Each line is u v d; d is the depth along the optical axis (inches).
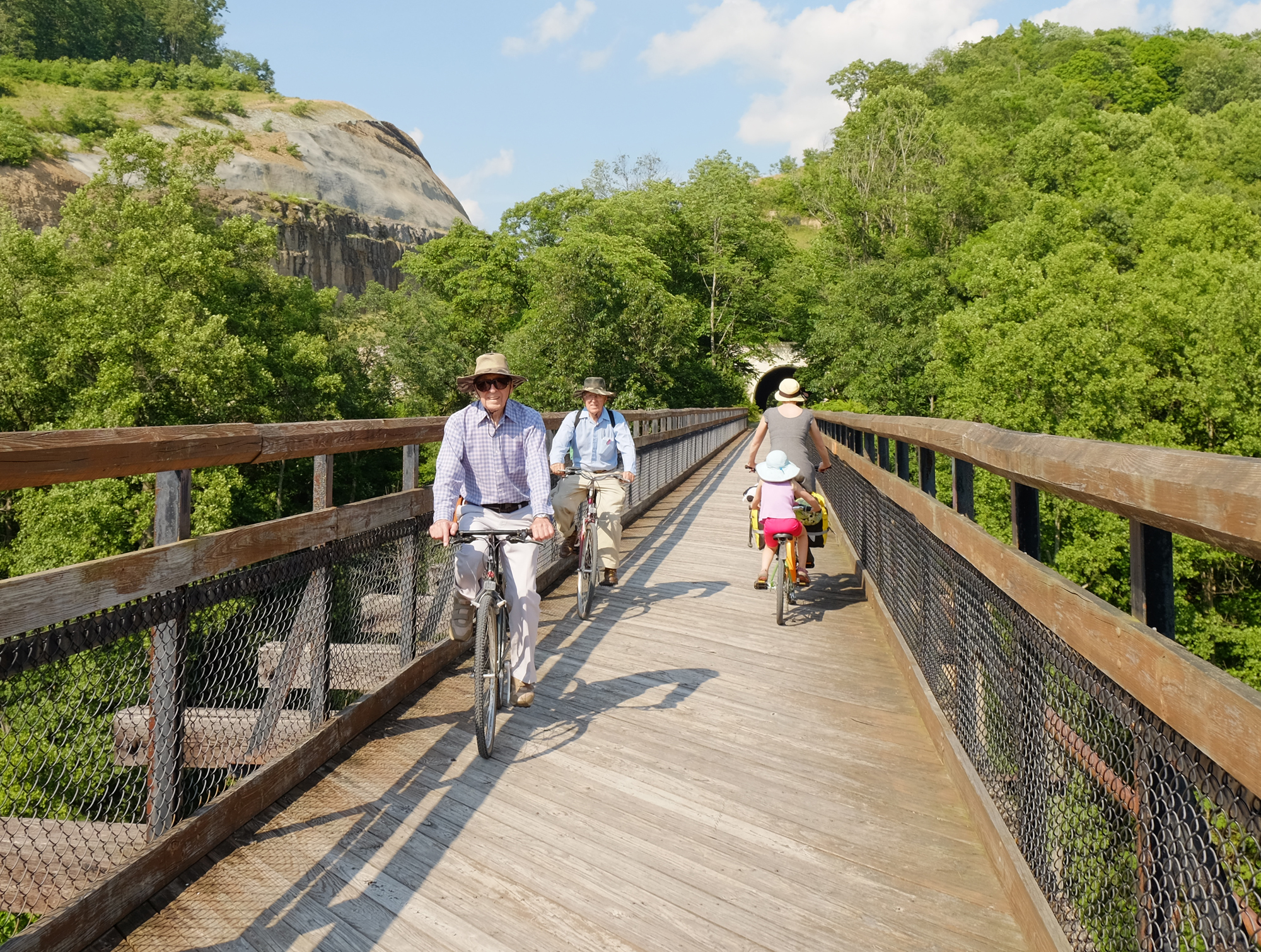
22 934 84.3
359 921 98.7
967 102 3405.5
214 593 113.6
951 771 137.3
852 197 2556.6
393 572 171.2
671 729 159.2
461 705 169.6
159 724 104.5
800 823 123.7
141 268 1211.2
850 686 183.8
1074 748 84.6
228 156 1441.9
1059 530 1242.0
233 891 104.0
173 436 101.7
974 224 2393.0
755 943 95.9
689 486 603.8
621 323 1472.7
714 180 2337.6
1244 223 1718.8
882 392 1939.0
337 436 145.6
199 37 5625.0
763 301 2303.2
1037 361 1409.9
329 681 146.8
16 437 77.0
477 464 150.3
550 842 117.4
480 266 2174.0
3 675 82.0
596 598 263.1
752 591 274.7
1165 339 1422.2
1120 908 72.8
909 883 108.3
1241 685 47.8
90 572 90.6
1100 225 1967.3
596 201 2267.5
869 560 266.2
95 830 95.5
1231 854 51.8
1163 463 56.2
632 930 98.0
